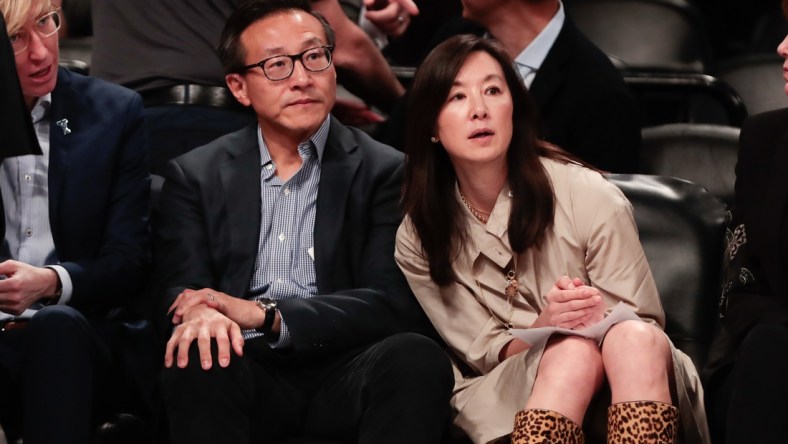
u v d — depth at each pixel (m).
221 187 10.65
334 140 10.88
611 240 9.85
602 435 9.53
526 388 9.38
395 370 9.43
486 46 10.05
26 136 9.42
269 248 10.59
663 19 16.09
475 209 10.30
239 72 10.70
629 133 12.64
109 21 12.92
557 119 12.62
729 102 14.18
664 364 9.00
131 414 10.69
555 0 12.91
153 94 12.46
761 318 9.62
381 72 13.58
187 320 9.56
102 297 10.50
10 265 9.98
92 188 10.66
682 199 11.02
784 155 9.88
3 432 9.54
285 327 9.90
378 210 10.66
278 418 10.00
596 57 12.94
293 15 10.69
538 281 10.12
